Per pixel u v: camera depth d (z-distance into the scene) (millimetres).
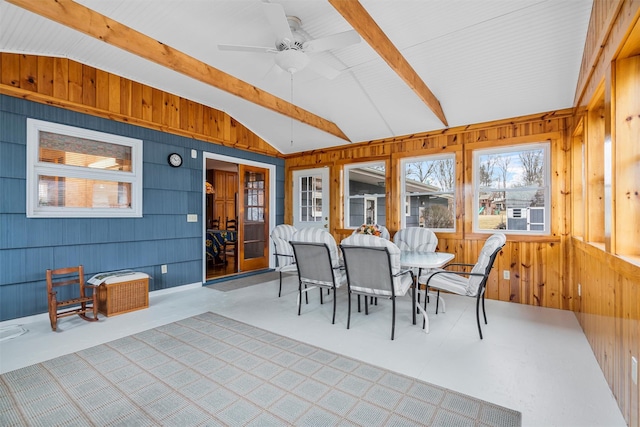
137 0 2430
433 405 1786
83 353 2424
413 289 3008
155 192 4156
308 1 2410
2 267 2959
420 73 3285
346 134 5090
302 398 1851
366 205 5359
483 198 4172
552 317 3281
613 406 1767
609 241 1838
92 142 3590
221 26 2762
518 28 2627
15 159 3021
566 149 3570
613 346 1864
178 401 1815
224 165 7949
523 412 1721
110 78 3656
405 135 4703
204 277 4797
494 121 3971
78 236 3455
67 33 2846
